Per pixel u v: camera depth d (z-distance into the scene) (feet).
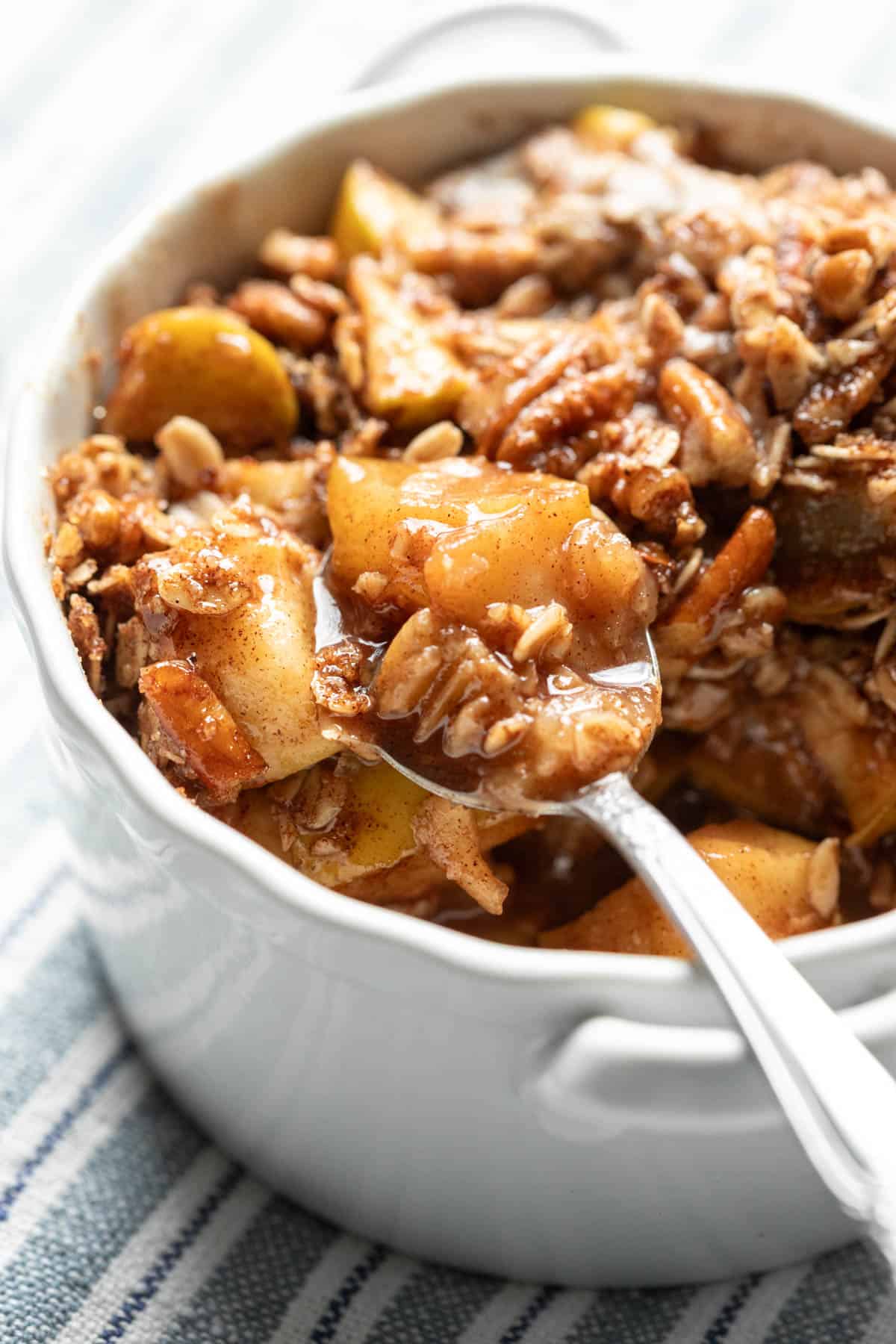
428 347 1.38
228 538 1.28
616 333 1.38
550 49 1.66
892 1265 1.11
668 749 1.34
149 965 1.29
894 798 1.32
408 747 1.24
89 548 1.31
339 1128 1.27
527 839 1.32
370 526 1.26
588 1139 1.20
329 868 1.26
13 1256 1.32
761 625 1.30
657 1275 1.32
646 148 1.46
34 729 1.50
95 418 1.39
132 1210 1.34
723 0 1.82
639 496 1.29
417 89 1.48
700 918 1.17
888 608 1.31
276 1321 1.31
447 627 1.23
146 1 1.84
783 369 1.30
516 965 1.15
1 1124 1.37
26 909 1.44
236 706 1.25
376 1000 1.18
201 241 1.44
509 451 1.31
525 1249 1.30
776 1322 1.32
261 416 1.39
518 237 1.45
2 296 1.68
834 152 1.47
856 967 1.18
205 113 1.78
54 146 1.76
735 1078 1.14
